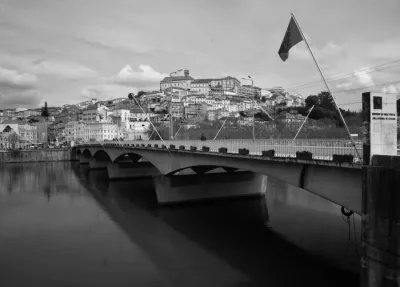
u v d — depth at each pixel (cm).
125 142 7919
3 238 3669
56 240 3584
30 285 2528
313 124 8906
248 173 5234
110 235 3719
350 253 2948
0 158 14425
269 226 3825
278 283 2452
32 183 8044
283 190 5934
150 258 3025
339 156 2062
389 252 1675
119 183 7844
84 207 5228
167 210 4728
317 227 3722
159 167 5400
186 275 2650
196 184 5025
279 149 2769
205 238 3512
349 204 2075
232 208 4700
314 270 2642
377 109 1809
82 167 12406
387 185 1680
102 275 2689
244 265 2788
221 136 10919
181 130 13775
